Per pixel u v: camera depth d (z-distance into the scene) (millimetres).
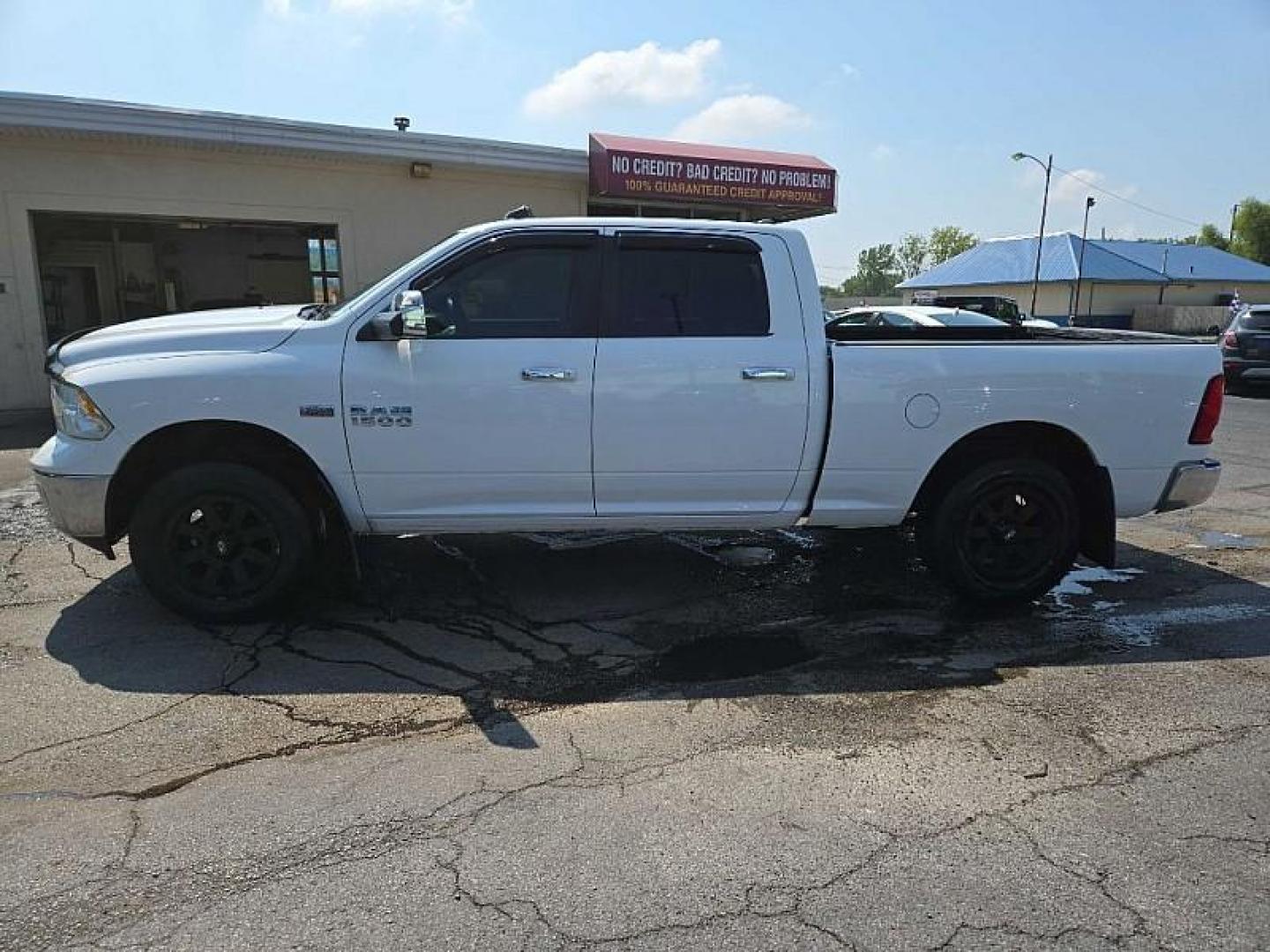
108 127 11156
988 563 4871
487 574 5449
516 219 4770
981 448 4855
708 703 3754
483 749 3328
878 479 4684
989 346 4648
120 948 2258
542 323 4430
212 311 5203
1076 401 4656
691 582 5371
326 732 3445
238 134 11867
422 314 4051
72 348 4422
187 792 3004
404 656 4199
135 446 4227
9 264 11750
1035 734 3490
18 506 6895
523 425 4402
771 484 4648
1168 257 54375
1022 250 55781
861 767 3229
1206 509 7543
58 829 2770
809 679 4008
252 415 4250
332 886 2520
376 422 4332
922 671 4109
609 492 4582
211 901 2447
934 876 2602
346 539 4754
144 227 13719
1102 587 5398
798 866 2646
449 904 2451
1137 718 3633
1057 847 2752
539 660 4180
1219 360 4820
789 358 4504
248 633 4434
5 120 10719
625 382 4418
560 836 2777
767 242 4559
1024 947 2316
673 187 14156
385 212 13594
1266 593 5285
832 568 5688
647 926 2379
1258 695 3865
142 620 4574
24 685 3807
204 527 4430
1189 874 2625
